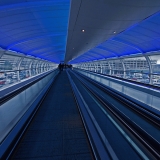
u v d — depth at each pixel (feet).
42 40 33.45
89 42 31.76
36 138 14.12
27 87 24.89
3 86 26.96
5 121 15.88
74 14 14.28
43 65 92.94
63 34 29.76
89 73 77.87
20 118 16.20
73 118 19.25
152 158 10.73
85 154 11.93
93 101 28.55
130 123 14.90
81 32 22.04
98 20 15.96
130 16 14.48
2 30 21.45
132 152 12.11
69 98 30.19
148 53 32.30
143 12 13.37
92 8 12.62
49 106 24.41
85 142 13.55
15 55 34.55
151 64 34.01
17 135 13.12
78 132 15.37
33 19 19.67
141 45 31.01
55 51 62.23
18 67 37.96
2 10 15.85
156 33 23.08
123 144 13.17
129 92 28.12
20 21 19.72
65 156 11.66
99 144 11.74
